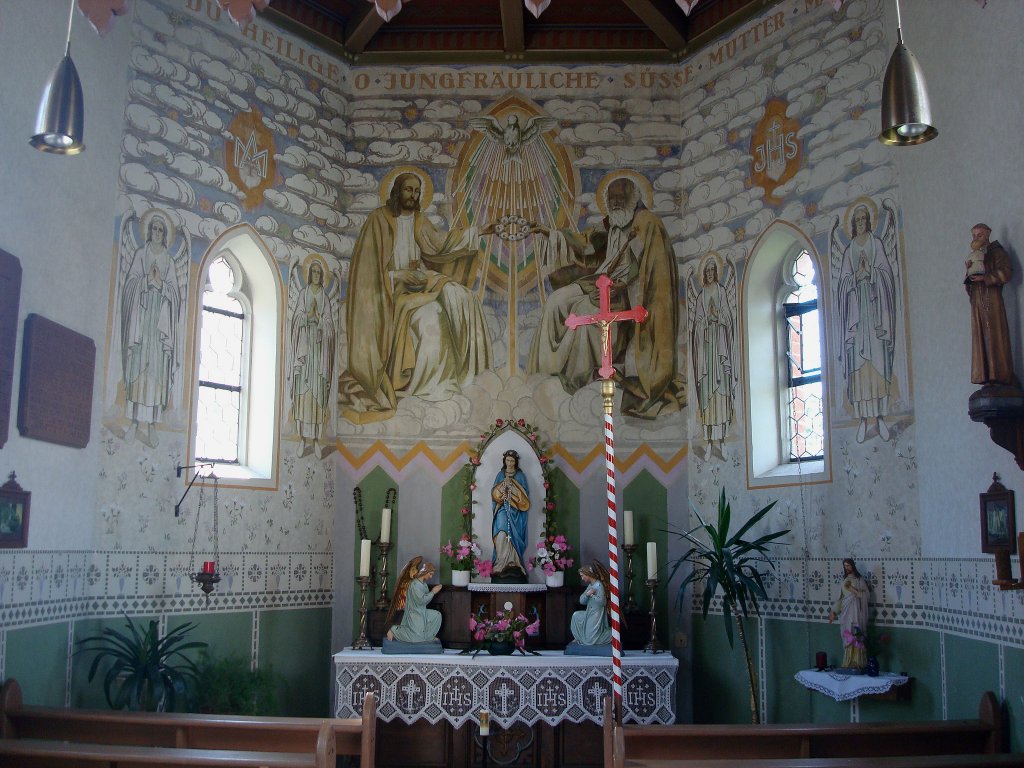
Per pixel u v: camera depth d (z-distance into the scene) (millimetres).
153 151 11797
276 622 12531
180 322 11914
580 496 13422
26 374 9320
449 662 11461
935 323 10117
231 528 12203
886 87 6395
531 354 13812
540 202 14180
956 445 9695
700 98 13945
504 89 14430
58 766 7590
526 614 12695
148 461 11391
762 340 12898
